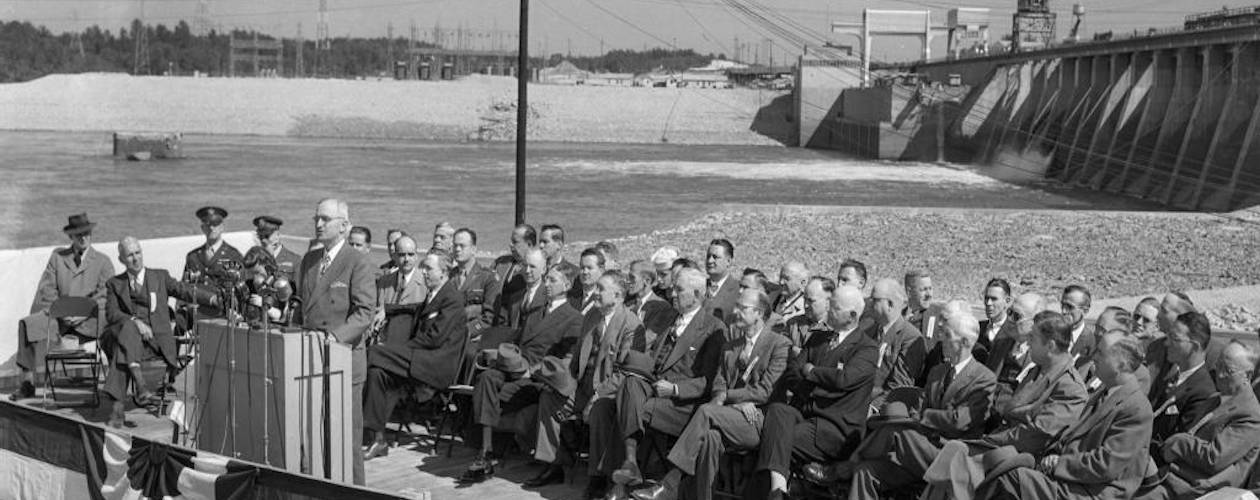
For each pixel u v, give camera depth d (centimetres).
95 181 8738
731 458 995
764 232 5225
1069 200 8000
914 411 946
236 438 983
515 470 1141
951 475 829
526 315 1215
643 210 6888
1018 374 1029
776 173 10388
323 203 1062
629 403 1003
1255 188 6912
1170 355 907
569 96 17738
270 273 1009
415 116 17225
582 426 1104
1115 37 10575
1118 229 5244
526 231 1352
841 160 12688
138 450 899
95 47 19862
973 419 897
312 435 948
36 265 1583
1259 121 7175
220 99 17275
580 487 1085
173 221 6444
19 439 999
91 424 940
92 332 1424
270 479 815
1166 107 9125
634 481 996
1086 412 833
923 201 7744
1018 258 4425
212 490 847
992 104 13138
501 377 1113
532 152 13388
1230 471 805
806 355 988
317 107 17262
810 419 957
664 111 17512
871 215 5703
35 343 1420
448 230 1573
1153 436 916
